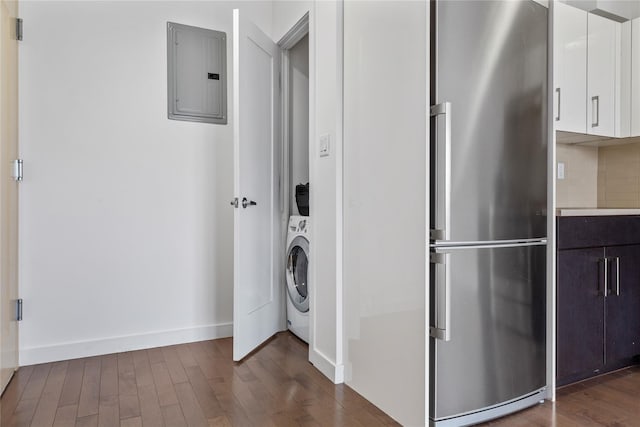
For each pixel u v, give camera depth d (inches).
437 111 63.9
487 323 69.7
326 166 90.3
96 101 101.3
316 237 94.7
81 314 99.7
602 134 103.8
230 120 117.3
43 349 95.6
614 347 88.7
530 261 75.7
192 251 112.6
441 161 64.1
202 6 113.7
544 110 78.2
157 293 108.2
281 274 122.1
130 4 104.8
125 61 104.3
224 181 116.5
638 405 75.6
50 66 96.5
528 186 75.2
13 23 89.3
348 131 84.6
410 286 66.9
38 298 95.3
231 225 117.3
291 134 125.3
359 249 80.6
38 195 95.3
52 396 78.2
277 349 105.7
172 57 109.7
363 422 69.4
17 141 92.0
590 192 120.0
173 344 109.7
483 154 69.3
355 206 82.1
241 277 97.0
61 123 97.7
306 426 68.0
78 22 99.3
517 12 73.7
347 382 84.2
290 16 112.0
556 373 79.9
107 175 102.4
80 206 99.7
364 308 78.8
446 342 66.0
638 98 104.0
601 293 86.7
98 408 73.5
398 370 69.5
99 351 101.0
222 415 71.4
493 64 70.3
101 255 101.9
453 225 66.3
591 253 85.2
